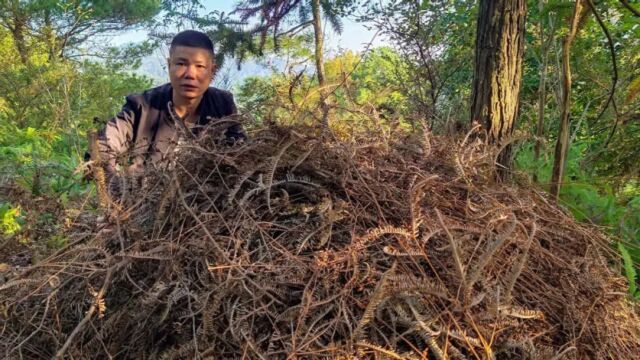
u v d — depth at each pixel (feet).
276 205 4.46
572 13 7.86
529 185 6.33
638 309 5.34
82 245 4.48
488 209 4.63
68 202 6.57
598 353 4.17
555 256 4.70
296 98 5.92
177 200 4.47
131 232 4.47
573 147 11.59
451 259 3.99
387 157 5.16
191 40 7.96
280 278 3.80
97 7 45.44
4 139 22.74
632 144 11.67
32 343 4.25
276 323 3.68
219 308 3.80
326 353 3.46
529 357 3.75
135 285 4.02
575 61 13.29
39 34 41.73
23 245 5.51
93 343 4.02
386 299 3.54
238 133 5.74
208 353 3.59
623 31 12.54
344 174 4.58
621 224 7.19
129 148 5.48
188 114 8.19
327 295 3.71
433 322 3.58
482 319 3.72
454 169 5.24
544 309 4.24
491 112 7.88
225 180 4.74
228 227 4.22
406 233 3.97
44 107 30.66
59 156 19.33
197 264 4.08
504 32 7.79
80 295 4.33
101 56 49.67
